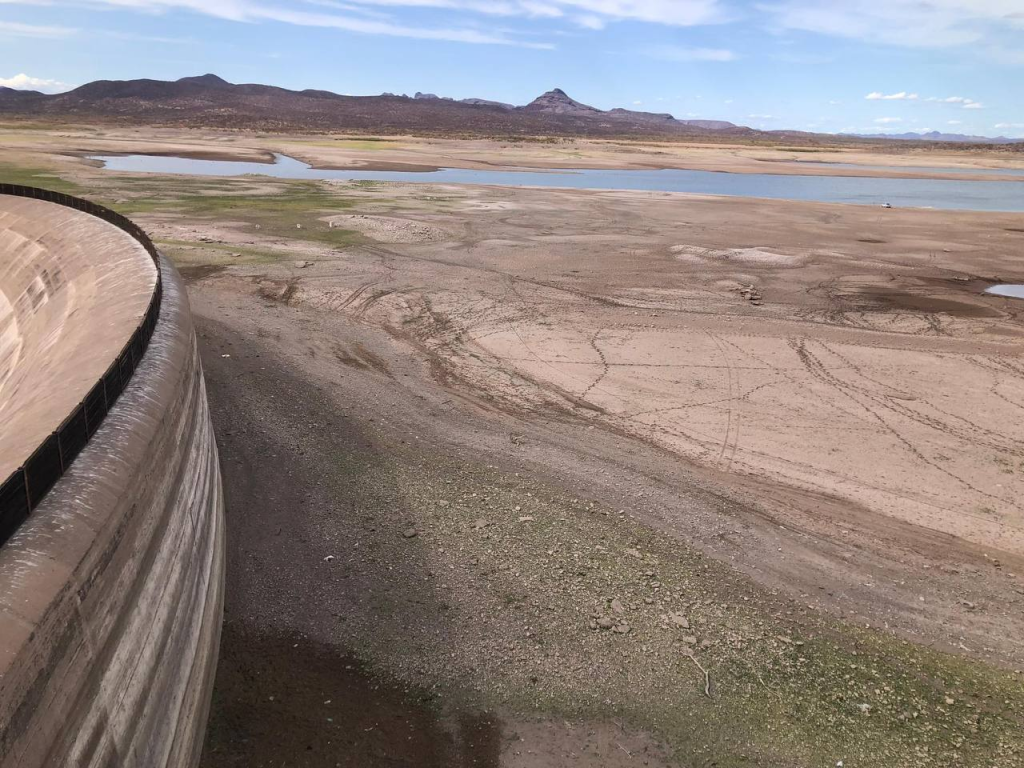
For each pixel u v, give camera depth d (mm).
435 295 29000
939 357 23719
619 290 30953
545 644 10500
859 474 16188
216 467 11695
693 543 13219
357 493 14016
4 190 29359
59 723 4691
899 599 12047
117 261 15945
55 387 8227
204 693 8500
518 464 15805
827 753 9047
